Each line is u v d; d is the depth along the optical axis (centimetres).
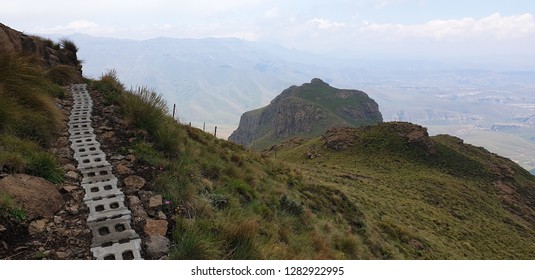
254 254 516
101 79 1719
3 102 724
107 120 1026
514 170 10212
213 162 1041
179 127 1220
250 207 824
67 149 785
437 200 5600
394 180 6700
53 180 598
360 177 6062
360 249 1181
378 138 10475
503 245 3894
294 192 1559
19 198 486
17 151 623
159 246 465
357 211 1891
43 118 835
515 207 7450
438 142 10588
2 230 424
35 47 1712
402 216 3256
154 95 1113
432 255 2041
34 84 1122
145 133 920
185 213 589
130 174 689
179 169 747
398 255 1614
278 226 812
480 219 5278
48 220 491
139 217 533
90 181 635
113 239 461
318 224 1134
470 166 9331
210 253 461
